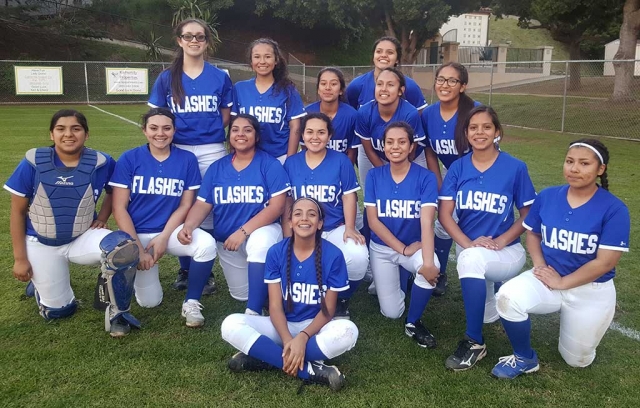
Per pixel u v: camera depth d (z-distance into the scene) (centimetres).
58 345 304
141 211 350
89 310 354
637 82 1828
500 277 310
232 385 265
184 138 387
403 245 332
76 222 325
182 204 358
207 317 349
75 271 427
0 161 886
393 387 266
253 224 339
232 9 3397
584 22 1831
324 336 265
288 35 3522
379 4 2180
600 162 266
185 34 368
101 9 3288
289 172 363
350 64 3594
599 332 276
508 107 1742
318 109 427
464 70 373
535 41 4284
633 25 1467
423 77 2264
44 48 2684
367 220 375
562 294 280
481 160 322
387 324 346
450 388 266
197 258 331
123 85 2302
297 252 286
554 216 284
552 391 264
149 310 359
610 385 269
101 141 1161
